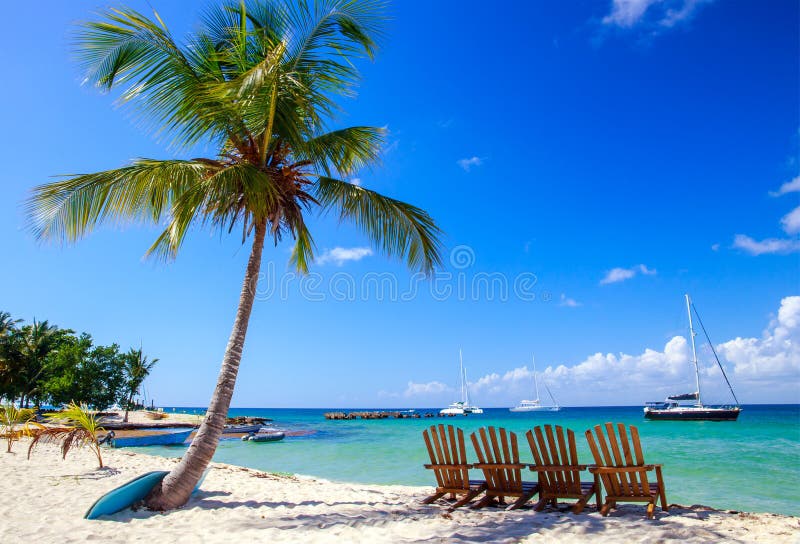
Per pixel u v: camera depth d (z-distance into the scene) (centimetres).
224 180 649
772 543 466
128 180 690
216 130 761
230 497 770
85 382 3997
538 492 658
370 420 8944
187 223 705
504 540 487
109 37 689
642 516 585
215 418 701
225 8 816
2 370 4300
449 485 703
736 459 1947
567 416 10794
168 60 714
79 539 515
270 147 805
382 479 1505
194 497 749
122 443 2591
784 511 999
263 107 718
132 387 4284
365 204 868
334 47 796
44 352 4588
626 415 10975
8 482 887
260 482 999
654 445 2697
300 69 787
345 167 908
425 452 2438
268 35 802
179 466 680
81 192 685
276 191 725
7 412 1398
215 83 714
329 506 707
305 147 757
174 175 715
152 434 3005
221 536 527
